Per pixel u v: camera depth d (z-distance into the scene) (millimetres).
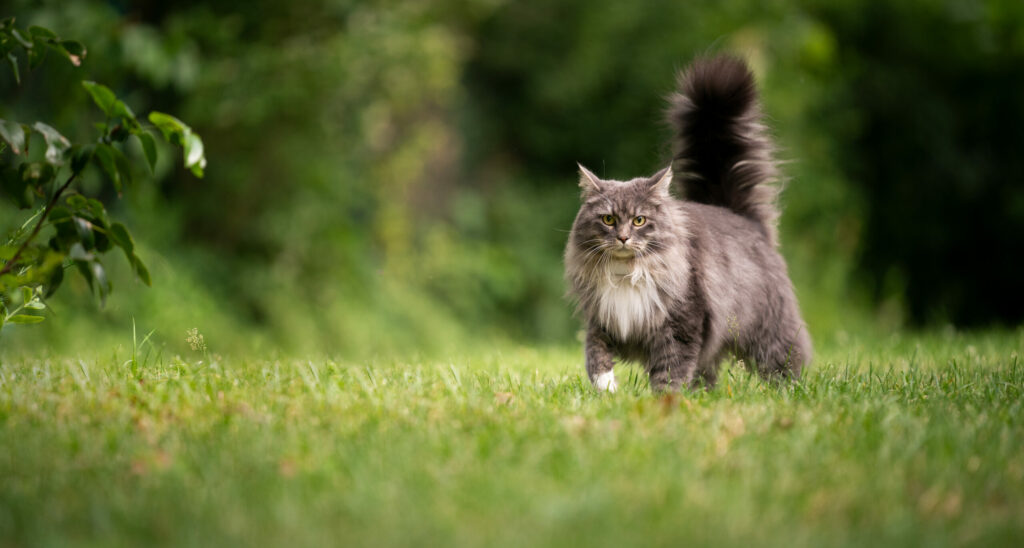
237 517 4422
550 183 23984
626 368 9828
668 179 8398
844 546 4148
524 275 22328
